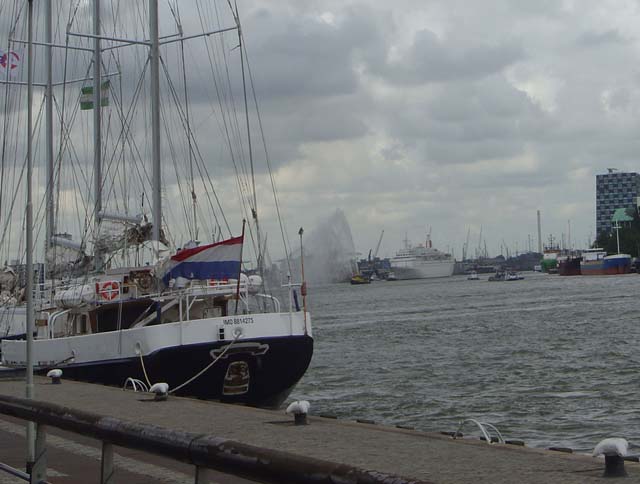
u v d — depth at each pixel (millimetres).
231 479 11469
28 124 15250
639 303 106750
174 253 29500
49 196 38594
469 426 28781
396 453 13070
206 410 18984
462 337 69062
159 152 32281
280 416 17672
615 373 42500
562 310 100312
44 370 28656
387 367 49188
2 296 40031
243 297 27609
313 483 4414
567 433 27047
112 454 7012
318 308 147875
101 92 39000
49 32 45938
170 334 25656
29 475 9000
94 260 32219
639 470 11109
